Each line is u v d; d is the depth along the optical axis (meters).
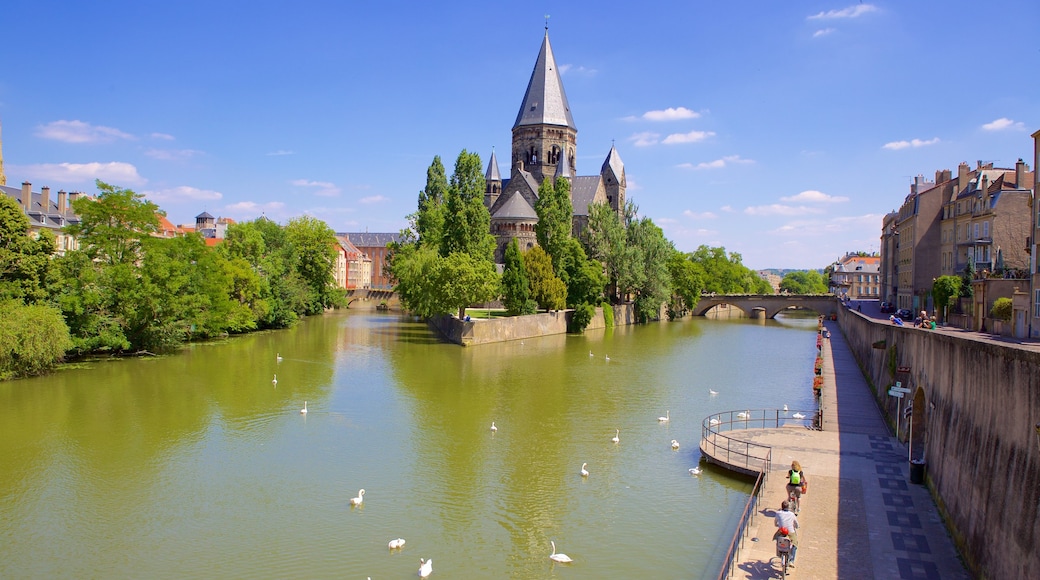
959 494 26.23
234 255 106.31
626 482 38.53
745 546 26.39
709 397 61.94
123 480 39.16
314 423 51.38
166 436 47.50
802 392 65.00
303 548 30.78
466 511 34.81
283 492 37.47
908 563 24.75
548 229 125.94
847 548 25.97
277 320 117.62
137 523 33.44
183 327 85.44
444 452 44.47
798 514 29.03
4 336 60.38
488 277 100.31
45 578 28.19
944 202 107.81
